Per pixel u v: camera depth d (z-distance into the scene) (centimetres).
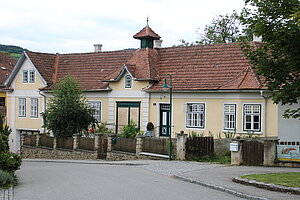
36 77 4106
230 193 1394
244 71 2958
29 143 3738
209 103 3019
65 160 3036
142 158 2759
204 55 3331
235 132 2853
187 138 2531
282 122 2172
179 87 3162
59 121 3322
